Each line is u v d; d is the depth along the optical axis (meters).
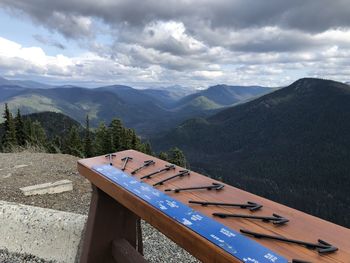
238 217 2.15
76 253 4.23
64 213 4.77
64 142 43.34
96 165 3.58
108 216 3.53
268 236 1.88
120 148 42.47
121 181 3.01
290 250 1.76
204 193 2.62
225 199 2.47
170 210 2.35
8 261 4.29
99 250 3.52
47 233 4.50
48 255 4.39
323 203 184.12
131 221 3.67
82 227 4.39
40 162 12.22
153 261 5.35
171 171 3.24
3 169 10.93
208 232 2.02
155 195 2.63
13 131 36.16
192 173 3.14
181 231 2.13
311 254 1.71
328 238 1.86
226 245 1.86
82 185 9.48
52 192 8.59
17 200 7.76
